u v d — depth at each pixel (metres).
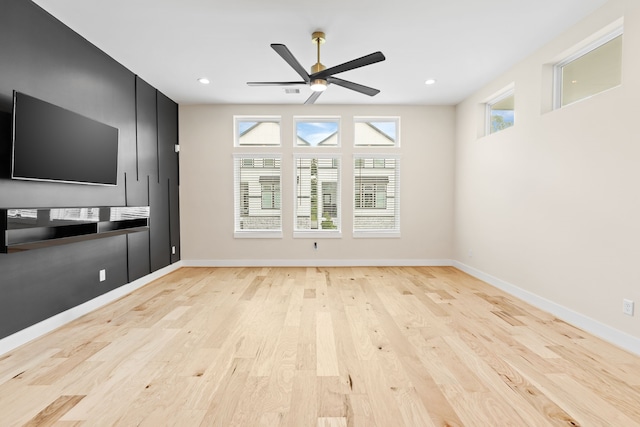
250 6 2.59
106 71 3.39
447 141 5.26
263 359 2.17
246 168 5.27
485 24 2.86
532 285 3.37
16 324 2.37
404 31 2.98
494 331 2.65
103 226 3.11
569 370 2.03
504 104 4.20
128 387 1.84
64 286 2.81
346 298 3.55
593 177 2.62
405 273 4.78
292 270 4.97
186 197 5.21
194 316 2.99
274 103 5.12
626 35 2.34
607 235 2.50
